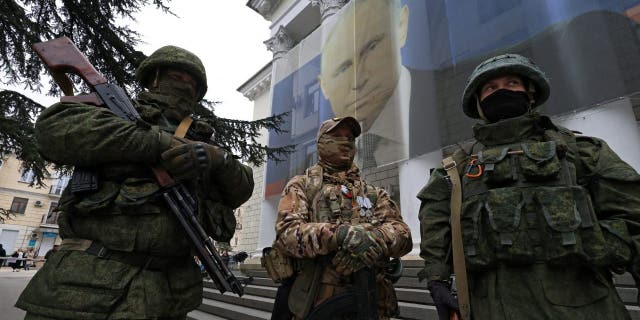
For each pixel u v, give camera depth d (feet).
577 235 4.61
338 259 5.96
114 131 4.78
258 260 38.11
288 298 6.82
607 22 15.87
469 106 6.82
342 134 7.73
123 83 22.20
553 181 5.08
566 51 16.93
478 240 5.26
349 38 33.83
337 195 7.02
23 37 18.90
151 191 4.93
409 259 19.49
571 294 4.61
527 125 5.68
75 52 5.82
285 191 7.23
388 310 7.11
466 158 6.21
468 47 21.95
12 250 95.66
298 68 43.47
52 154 4.84
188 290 5.41
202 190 5.86
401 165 26.32
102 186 4.92
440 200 6.26
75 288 4.42
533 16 18.81
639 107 16.93
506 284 4.97
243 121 24.94
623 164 5.09
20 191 99.50
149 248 4.87
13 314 17.74
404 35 27.30
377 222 6.99
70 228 4.95
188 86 6.25
